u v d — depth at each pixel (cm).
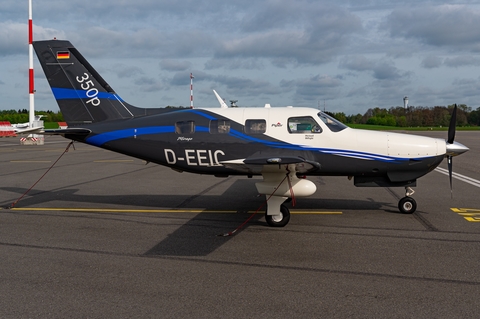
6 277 470
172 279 464
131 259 536
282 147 771
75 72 887
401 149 756
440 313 375
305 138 768
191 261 528
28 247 589
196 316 371
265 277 469
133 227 708
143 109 877
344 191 1074
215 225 723
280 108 800
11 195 1027
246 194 1040
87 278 466
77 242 616
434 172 1472
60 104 894
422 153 756
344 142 762
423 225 712
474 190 1080
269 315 373
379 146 759
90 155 2198
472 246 585
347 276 470
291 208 862
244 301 404
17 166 1658
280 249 579
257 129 784
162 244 605
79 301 405
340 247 586
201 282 454
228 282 454
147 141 826
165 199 974
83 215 805
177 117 821
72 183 1227
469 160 1916
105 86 880
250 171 753
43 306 393
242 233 668
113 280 461
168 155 819
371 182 807
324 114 788
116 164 1762
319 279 461
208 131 798
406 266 503
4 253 561
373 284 446
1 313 378
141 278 467
